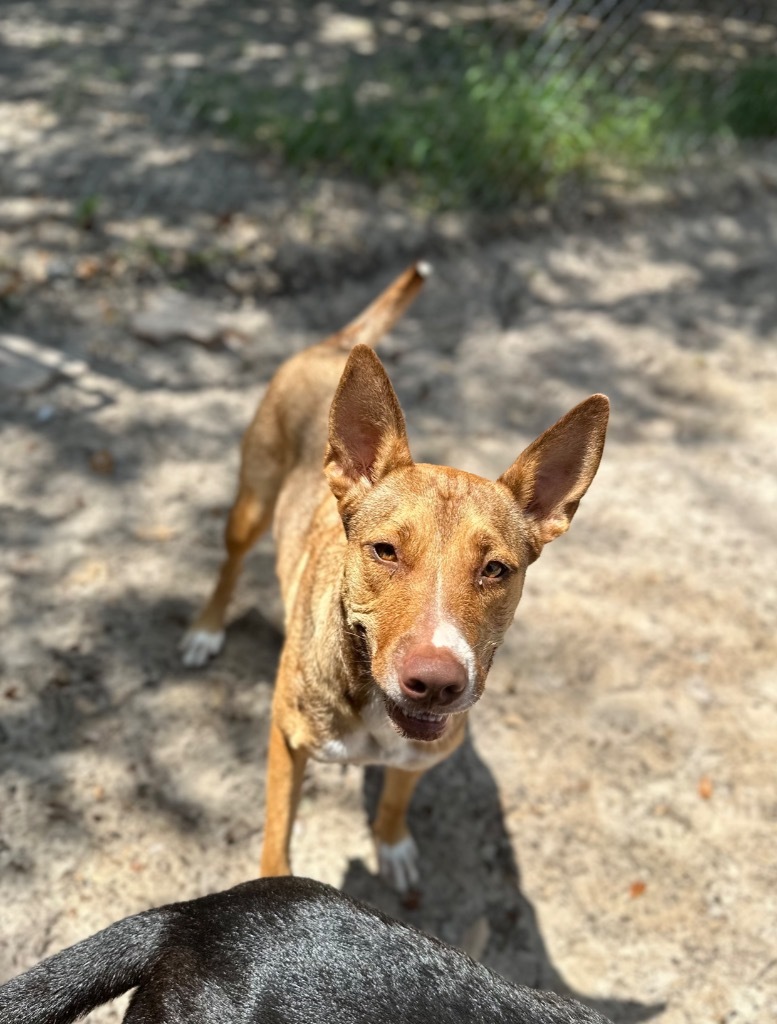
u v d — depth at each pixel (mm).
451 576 623
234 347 1499
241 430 1369
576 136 1974
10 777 916
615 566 1269
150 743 971
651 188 2002
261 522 996
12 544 1143
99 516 1200
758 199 2061
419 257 1720
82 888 852
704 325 1739
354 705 709
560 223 1875
